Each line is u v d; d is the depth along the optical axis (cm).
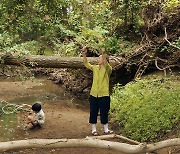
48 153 619
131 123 699
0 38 943
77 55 1102
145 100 749
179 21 980
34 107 762
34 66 997
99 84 709
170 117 662
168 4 997
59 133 734
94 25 1189
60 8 1041
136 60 1000
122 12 1120
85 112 933
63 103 1027
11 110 923
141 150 405
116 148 412
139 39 1085
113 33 1138
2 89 1197
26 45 1005
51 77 1363
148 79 911
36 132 743
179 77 882
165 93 752
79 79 1152
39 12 1017
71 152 623
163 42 960
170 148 571
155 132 646
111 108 816
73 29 1180
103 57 710
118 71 1032
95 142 417
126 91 837
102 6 1180
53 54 1174
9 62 972
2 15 998
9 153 616
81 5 1197
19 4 974
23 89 1207
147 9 1067
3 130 757
